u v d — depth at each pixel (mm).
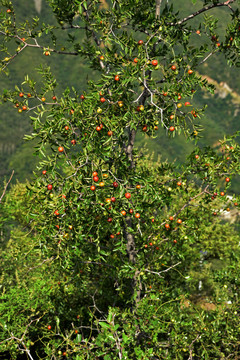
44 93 3986
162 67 4145
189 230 4949
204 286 10117
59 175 3707
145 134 4539
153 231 5023
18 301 6270
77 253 4105
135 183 4254
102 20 4273
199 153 4586
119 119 3715
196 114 3881
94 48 4762
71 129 3748
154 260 5035
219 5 4102
